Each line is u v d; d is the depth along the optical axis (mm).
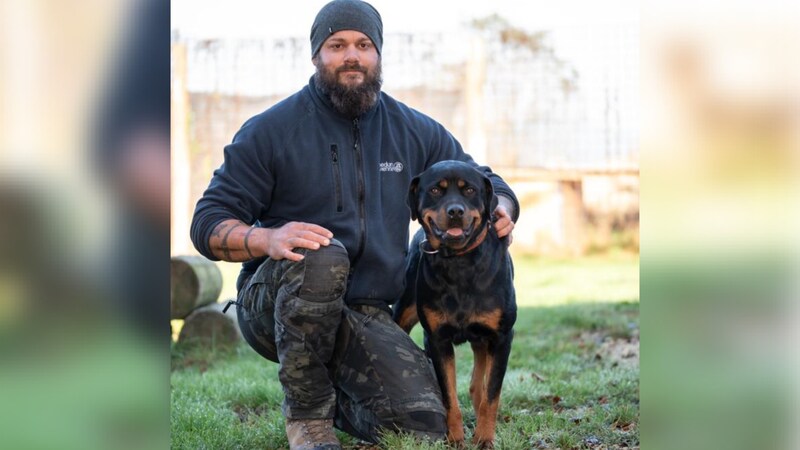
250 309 3402
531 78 11008
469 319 3414
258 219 3654
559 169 10820
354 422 3447
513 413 3820
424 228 3492
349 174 3518
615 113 10898
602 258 10609
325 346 3207
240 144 3502
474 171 3496
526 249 10859
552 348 5391
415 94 10992
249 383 4426
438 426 3266
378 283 3520
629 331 5902
